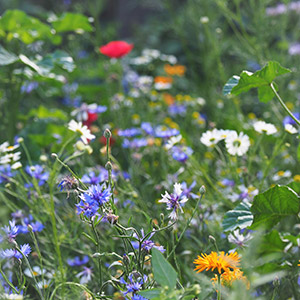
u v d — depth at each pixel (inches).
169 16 268.7
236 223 83.3
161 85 182.9
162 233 93.5
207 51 197.6
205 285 74.1
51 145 140.9
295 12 179.2
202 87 200.7
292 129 103.4
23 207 109.7
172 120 176.9
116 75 180.2
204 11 199.9
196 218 96.5
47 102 186.7
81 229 96.1
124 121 157.8
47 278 89.7
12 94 143.3
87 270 85.4
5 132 149.9
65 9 238.1
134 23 275.7
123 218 95.8
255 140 133.1
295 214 84.4
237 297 56.2
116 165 109.6
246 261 64.7
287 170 119.7
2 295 61.8
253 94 190.4
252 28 168.9
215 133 100.8
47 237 92.7
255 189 101.8
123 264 68.6
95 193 63.6
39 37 146.9
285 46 170.6
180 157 108.9
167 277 57.6
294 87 167.5
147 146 137.8
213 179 121.3
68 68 138.7
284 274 82.7
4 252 69.6
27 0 266.7
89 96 186.4
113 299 75.2
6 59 124.6
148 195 117.9
